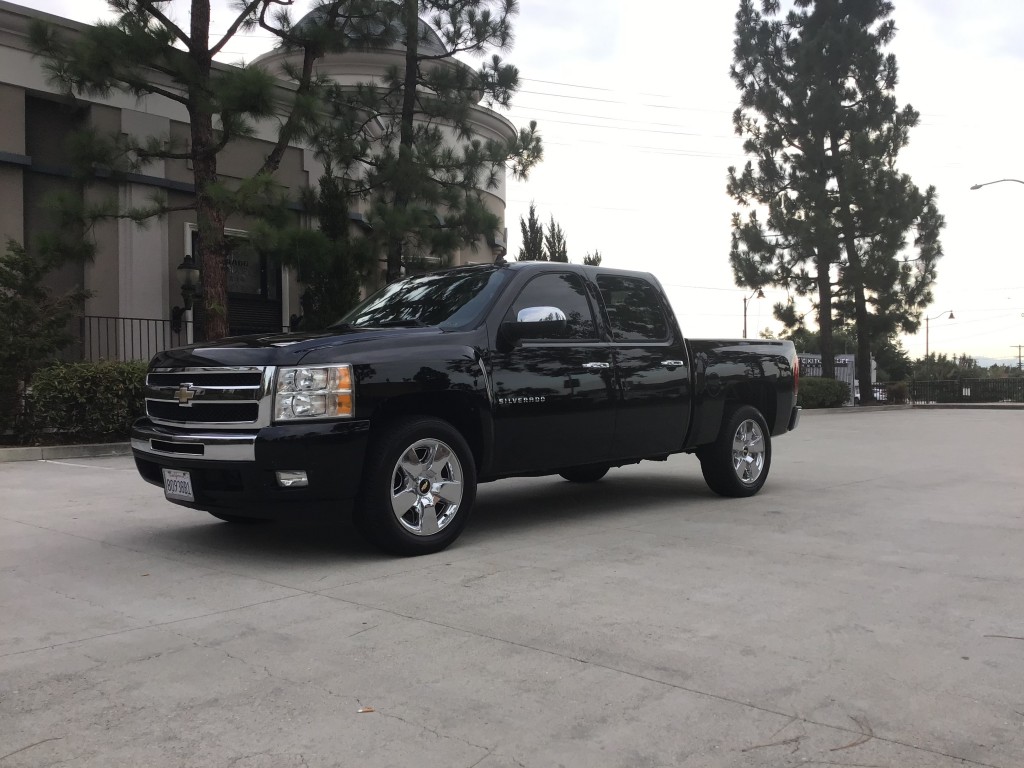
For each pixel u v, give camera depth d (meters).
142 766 2.62
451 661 3.49
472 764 2.63
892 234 28.30
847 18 29.38
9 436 11.70
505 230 24.88
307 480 4.82
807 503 7.56
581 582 4.71
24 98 14.15
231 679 3.30
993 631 3.91
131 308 15.34
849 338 59.28
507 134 24.02
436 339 5.46
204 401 5.05
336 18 15.30
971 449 13.16
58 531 6.18
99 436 12.27
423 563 5.16
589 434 6.28
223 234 13.23
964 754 2.70
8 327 11.37
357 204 18.69
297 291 18.11
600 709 3.03
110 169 12.95
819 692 3.18
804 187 29.00
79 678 3.32
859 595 4.49
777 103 29.06
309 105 13.12
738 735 2.83
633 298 6.94
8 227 13.91
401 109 17.44
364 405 5.00
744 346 7.86
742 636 3.81
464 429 5.72
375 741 2.78
